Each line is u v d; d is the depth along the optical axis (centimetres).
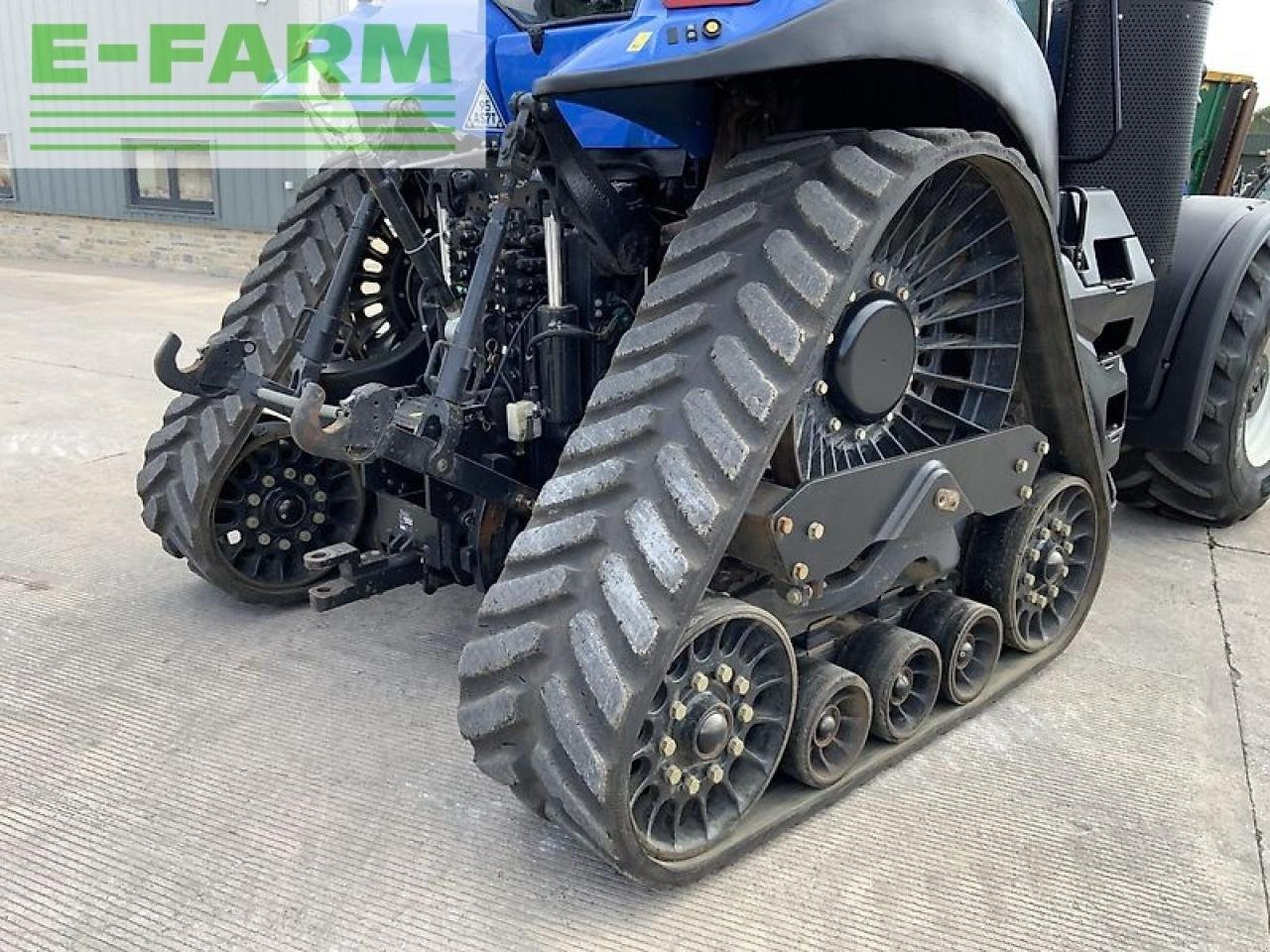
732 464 194
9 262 1341
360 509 355
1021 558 290
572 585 198
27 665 305
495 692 205
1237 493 424
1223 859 231
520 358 273
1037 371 280
